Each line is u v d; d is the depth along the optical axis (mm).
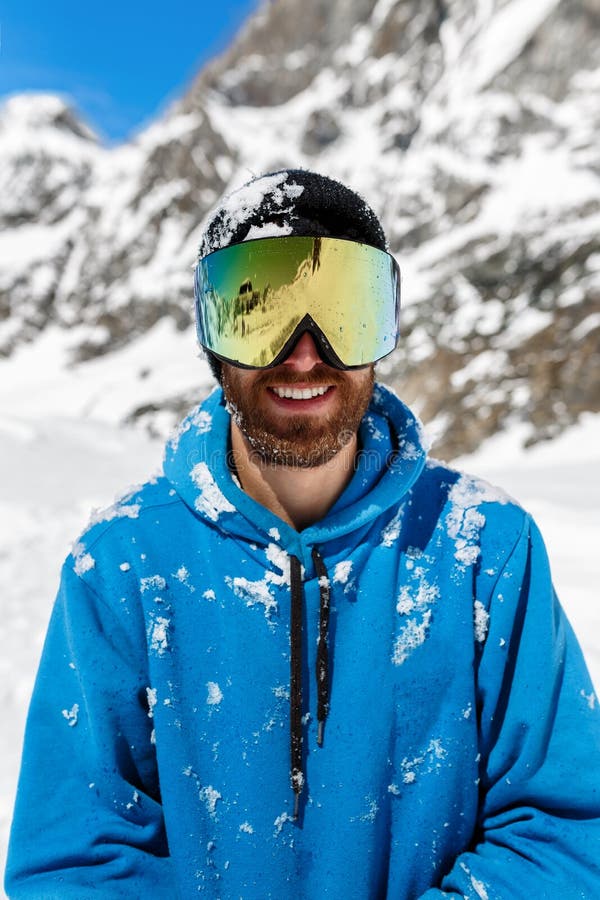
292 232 993
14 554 6074
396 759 993
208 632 1011
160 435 28172
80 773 1014
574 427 19266
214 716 985
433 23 42906
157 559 1041
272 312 961
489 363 22406
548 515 8273
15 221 47188
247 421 994
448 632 1015
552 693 1007
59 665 1056
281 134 43625
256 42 53875
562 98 33531
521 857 958
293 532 1010
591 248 24250
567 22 34781
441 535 1069
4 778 2682
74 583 1041
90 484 12055
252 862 957
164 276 38094
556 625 1041
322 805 964
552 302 23500
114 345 37062
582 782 976
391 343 1027
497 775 1021
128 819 1007
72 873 961
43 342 39375
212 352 1028
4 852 2240
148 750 1037
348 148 40281
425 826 982
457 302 25250
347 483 1072
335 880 954
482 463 19297
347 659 998
